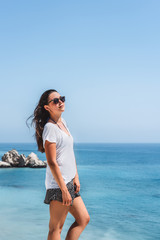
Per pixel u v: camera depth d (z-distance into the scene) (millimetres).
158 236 7496
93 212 10625
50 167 2615
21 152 84625
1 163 26484
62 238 6859
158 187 18672
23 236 6824
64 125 2953
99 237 7336
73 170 2783
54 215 2682
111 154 78562
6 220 8430
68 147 2754
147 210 11219
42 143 2918
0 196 13312
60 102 2828
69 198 2580
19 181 19297
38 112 2904
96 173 28000
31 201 11875
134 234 7715
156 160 51719
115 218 9664
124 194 15547
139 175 26719
